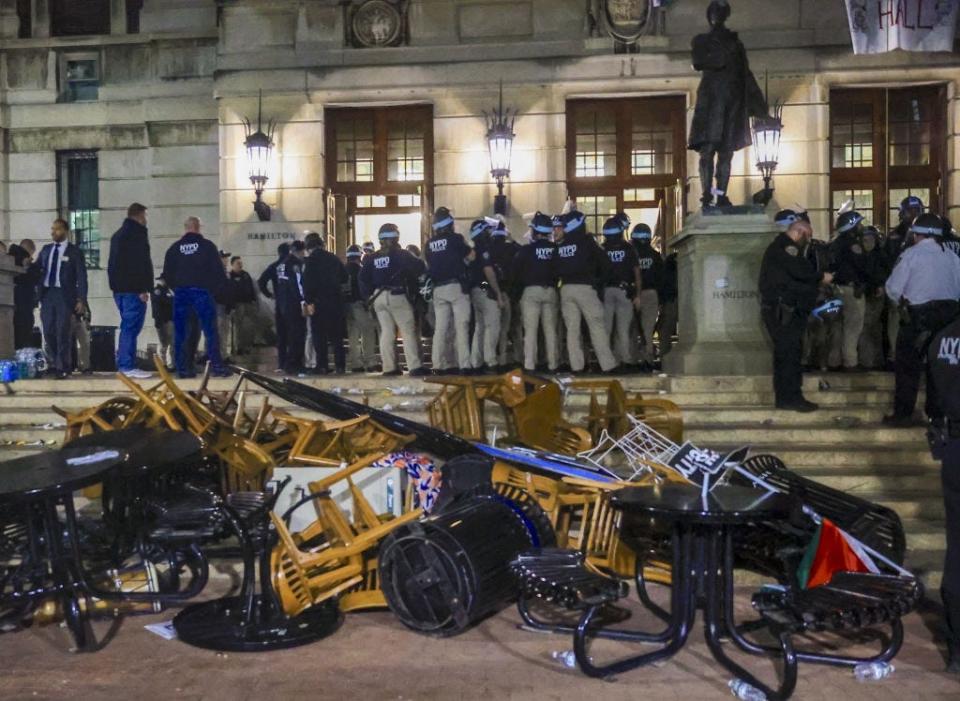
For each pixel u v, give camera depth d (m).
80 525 6.58
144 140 16.89
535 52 15.19
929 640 5.22
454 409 7.91
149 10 16.73
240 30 15.58
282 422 7.14
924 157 15.28
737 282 10.00
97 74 17.05
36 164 17.17
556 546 5.81
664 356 11.05
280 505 6.30
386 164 15.77
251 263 15.47
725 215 10.05
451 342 11.13
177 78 16.64
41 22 17.11
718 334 10.02
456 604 5.09
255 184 15.25
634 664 4.66
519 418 7.52
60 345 10.83
